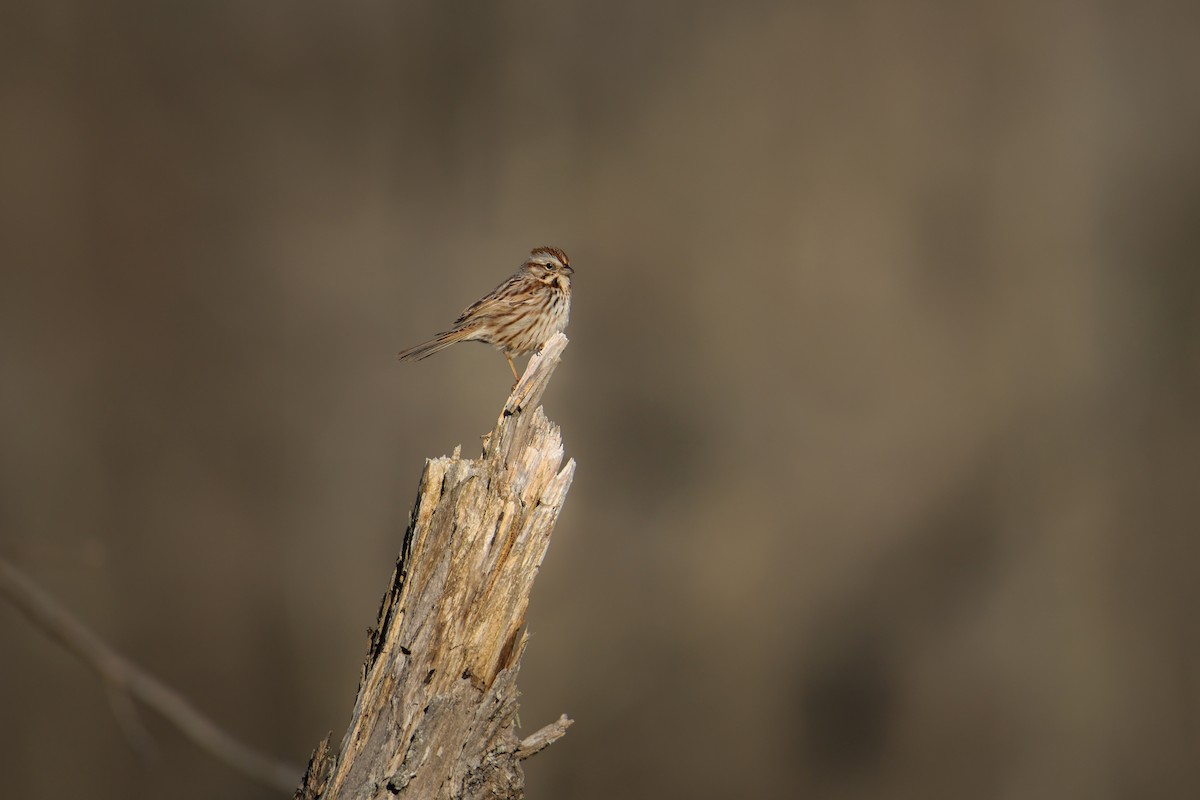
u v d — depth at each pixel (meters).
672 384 17.20
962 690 17.45
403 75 17.06
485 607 3.98
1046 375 17.59
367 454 17.17
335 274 17.30
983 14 17.30
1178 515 17.66
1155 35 17.64
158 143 16.98
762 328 17.31
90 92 16.72
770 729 16.77
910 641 17.39
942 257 17.55
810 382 17.36
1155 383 17.77
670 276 17.19
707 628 16.78
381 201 17.28
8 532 16.14
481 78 16.98
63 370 16.81
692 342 17.23
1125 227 17.81
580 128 17.14
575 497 16.92
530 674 16.09
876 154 17.34
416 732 3.87
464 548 3.98
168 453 17.03
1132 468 17.75
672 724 16.48
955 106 17.45
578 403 17.19
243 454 17.17
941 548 17.50
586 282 17.20
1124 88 17.73
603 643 16.52
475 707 3.93
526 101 17.03
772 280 17.28
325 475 17.14
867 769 17.08
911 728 17.33
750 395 17.33
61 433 16.77
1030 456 17.64
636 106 17.12
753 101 17.20
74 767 15.58
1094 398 17.69
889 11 17.19
